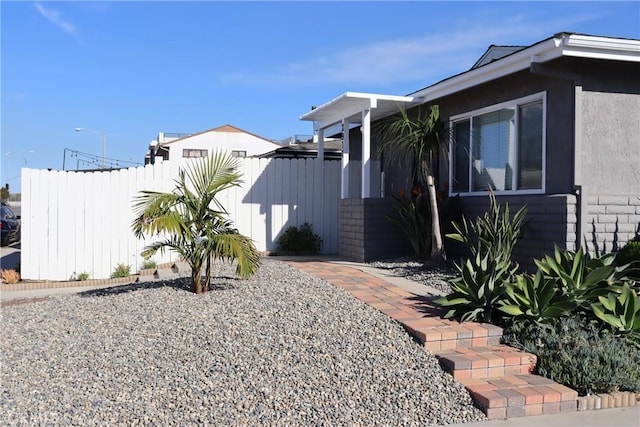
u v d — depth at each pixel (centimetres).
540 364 571
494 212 842
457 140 1109
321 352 563
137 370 538
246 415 464
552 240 823
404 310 684
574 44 765
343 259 1180
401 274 939
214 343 586
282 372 527
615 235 816
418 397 504
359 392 504
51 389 511
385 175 1395
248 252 800
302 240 1331
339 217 1255
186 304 728
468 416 490
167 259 1271
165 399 485
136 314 704
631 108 844
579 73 810
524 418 497
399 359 559
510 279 709
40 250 1223
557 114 842
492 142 1003
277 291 779
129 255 1249
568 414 509
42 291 1112
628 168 841
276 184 1356
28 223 1220
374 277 898
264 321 642
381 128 1323
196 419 455
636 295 648
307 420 461
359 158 1567
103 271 1241
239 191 1327
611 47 775
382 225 1129
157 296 784
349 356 558
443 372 547
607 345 573
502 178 974
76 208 1233
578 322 625
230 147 4953
